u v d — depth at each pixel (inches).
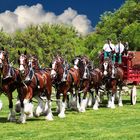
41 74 764.0
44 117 810.8
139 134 629.3
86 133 632.4
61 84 817.5
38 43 3277.6
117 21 3102.9
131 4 3147.1
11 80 725.3
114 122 752.3
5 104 1138.0
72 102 924.0
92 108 1002.7
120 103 1084.5
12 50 2928.2
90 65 973.8
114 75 1016.2
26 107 725.3
